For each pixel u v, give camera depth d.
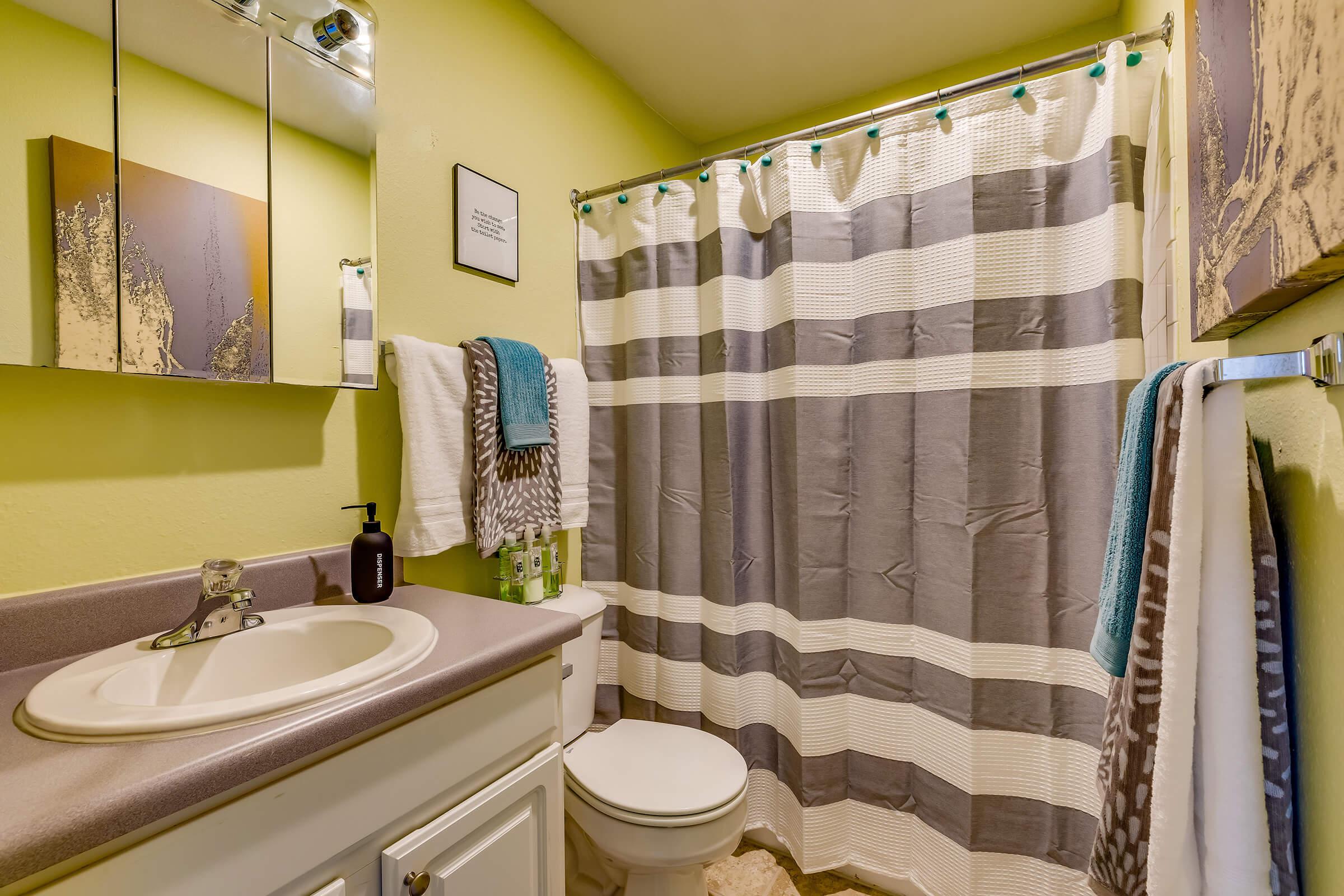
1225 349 0.79
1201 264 0.67
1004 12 1.64
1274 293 0.48
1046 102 1.21
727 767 1.27
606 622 1.75
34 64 0.76
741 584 1.58
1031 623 1.22
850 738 1.44
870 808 1.41
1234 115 0.55
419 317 1.30
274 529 1.05
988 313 1.25
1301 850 0.52
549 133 1.66
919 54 1.83
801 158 1.47
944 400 1.31
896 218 1.37
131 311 0.84
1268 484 0.62
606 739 1.39
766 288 1.58
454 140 1.38
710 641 1.59
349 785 0.64
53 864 0.43
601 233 1.77
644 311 1.68
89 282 0.80
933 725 1.32
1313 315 0.48
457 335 1.39
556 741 0.93
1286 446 0.57
